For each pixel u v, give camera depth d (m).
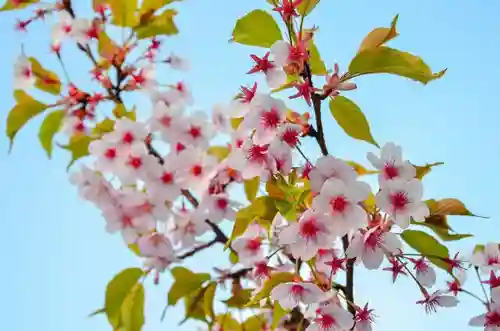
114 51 1.09
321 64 1.04
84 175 1.05
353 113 1.01
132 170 1.06
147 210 1.06
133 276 1.08
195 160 1.07
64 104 1.10
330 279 1.00
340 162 0.98
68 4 1.12
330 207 0.97
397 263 1.01
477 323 1.03
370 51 0.98
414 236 1.01
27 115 1.09
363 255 0.98
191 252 1.09
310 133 1.00
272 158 1.00
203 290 1.10
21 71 1.11
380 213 1.00
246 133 1.04
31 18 1.12
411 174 1.00
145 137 1.08
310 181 0.98
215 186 1.08
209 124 1.10
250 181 1.07
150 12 1.09
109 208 1.06
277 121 1.01
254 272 1.05
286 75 0.99
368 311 1.00
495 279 1.03
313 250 0.98
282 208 0.98
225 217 1.07
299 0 0.98
